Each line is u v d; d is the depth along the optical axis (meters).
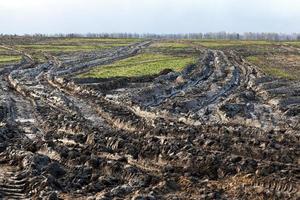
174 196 22.52
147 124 36.59
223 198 22.45
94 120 40.66
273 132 35.41
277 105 49.78
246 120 40.72
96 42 144.00
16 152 28.12
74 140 32.25
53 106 47.38
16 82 62.06
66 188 23.78
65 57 98.81
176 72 72.00
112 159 28.27
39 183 23.44
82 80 61.78
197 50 115.75
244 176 24.94
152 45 133.25
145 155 28.53
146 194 22.11
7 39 148.12
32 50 113.75
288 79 69.00
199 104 50.59
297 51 115.88
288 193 22.88
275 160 28.19
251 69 82.25
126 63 85.88
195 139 31.75
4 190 23.45
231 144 30.78
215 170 26.06
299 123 39.53
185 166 26.80
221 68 82.00
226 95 57.59
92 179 24.89
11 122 39.12
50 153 29.23
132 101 46.44
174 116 41.34
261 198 22.58
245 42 146.75
